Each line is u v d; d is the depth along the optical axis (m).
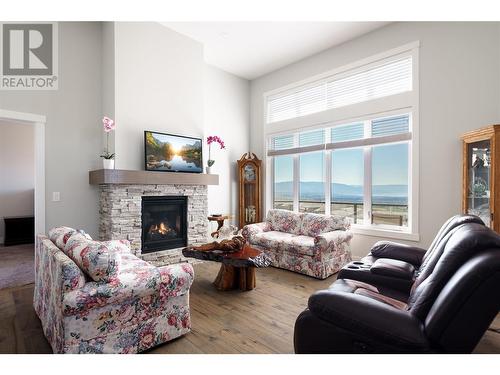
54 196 3.49
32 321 2.35
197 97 4.45
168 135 3.99
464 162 3.04
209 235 5.00
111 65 3.63
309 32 4.03
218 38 4.26
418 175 3.57
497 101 3.03
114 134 3.57
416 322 1.22
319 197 4.79
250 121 5.77
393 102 3.80
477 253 1.21
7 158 5.40
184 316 2.08
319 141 4.73
